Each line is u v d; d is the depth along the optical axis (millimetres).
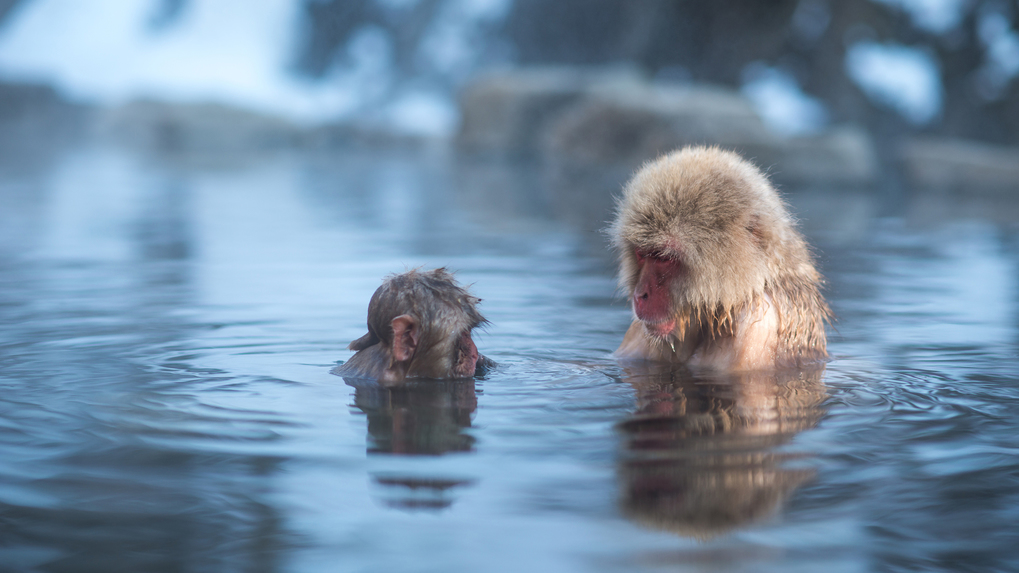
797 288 15461
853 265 29984
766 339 15062
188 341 16984
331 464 9516
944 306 21891
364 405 12109
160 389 13047
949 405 12148
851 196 66812
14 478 9148
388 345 14305
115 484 8977
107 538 7750
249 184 68875
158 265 28703
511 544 7512
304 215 46969
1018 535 7789
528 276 26984
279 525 7949
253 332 17969
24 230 38469
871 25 104188
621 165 81750
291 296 22750
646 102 81812
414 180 75812
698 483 8938
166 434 10648
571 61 123312
